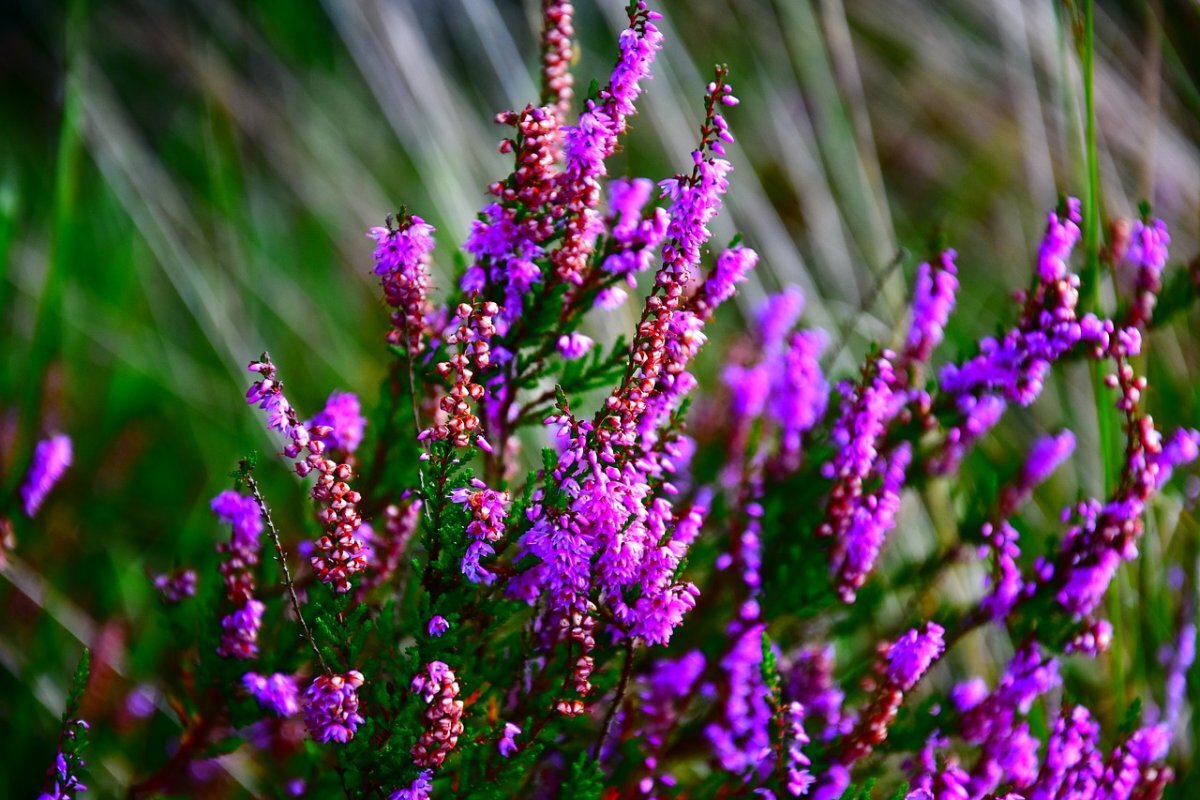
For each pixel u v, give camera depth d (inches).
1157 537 34.1
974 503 30.6
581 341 28.8
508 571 27.6
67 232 37.2
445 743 27.5
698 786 29.8
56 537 35.8
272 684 29.0
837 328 37.4
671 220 27.4
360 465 30.7
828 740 30.1
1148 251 30.4
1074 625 29.8
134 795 30.6
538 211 28.3
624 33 27.8
